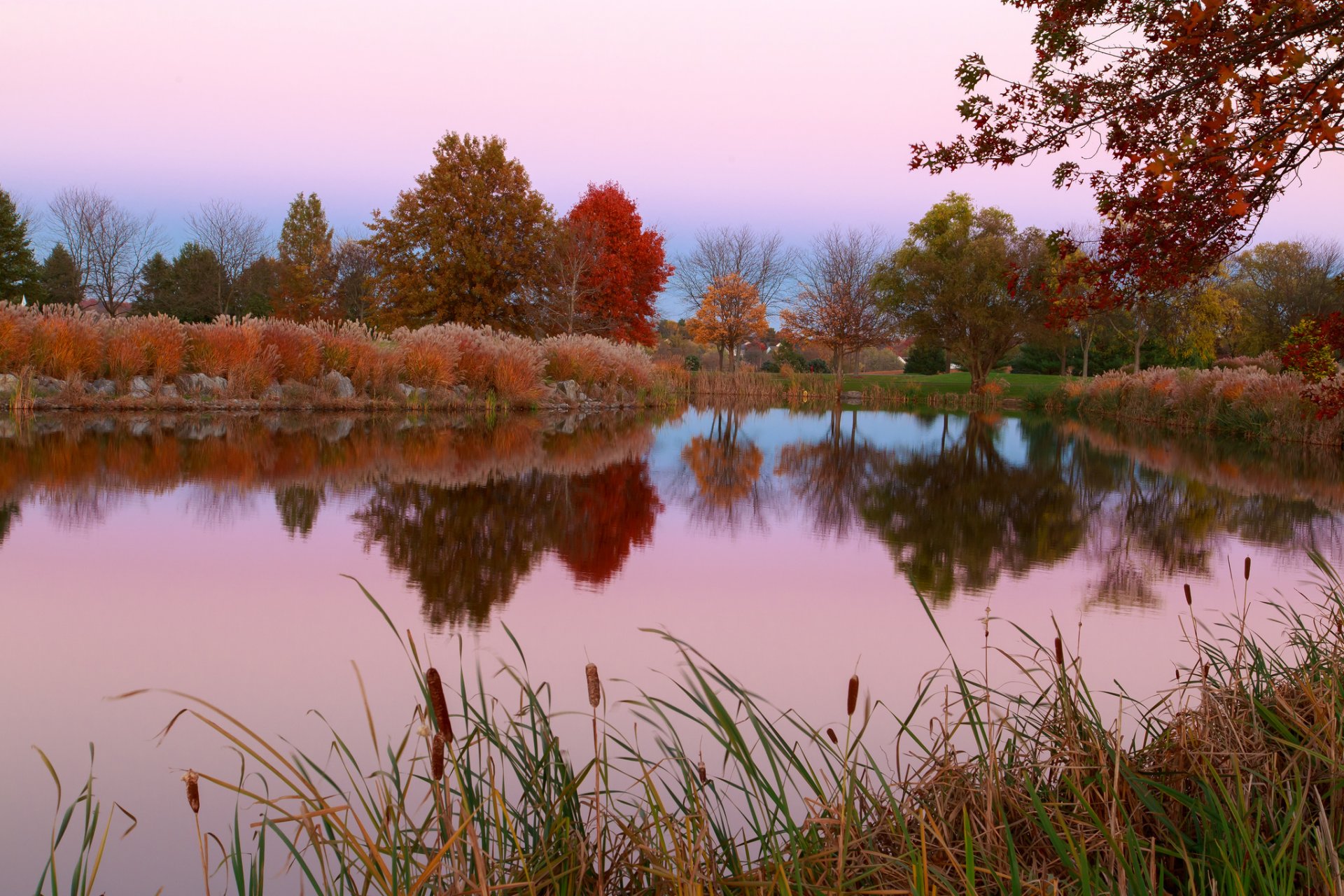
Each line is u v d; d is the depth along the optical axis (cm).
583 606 448
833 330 3997
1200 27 371
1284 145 351
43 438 1115
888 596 494
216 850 225
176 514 657
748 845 230
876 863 190
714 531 697
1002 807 212
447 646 378
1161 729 303
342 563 524
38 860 217
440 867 175
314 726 295
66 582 462
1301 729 238
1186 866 190
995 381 4238
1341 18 354
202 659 355
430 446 1266
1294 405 1872
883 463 1345
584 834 192
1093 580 554
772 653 383
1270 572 589
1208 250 420
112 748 278
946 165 436
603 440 1552
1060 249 453
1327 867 174
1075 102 404
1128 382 2950
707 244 4959
